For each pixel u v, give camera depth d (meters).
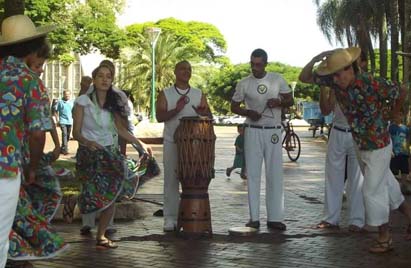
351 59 6.60
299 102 71.00
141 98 52.31
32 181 5.08
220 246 7.41
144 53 52.03
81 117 7.16
